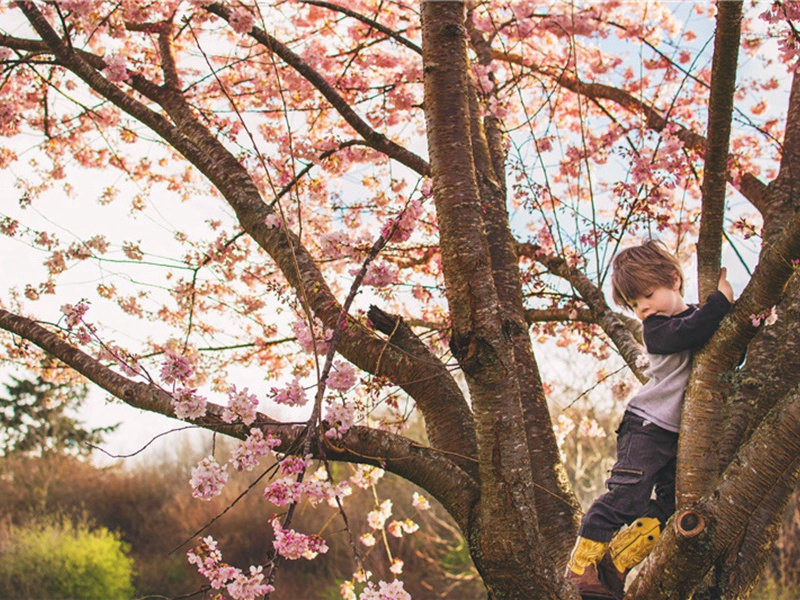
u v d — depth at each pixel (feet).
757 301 7.50
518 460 7.63
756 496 6.89
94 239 14.35
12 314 9.95
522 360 10.27
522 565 7.50
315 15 16.38
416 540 50.26
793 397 7.03
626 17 18.01
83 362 9.38
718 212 9.25
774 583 35.42
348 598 12.71
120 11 13.56
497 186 11.43
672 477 8.17
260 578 7.57
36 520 65.16
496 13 16.55
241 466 7.92
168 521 66.08
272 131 16.37
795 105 11.62
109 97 11.95
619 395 15.94
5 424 76.48
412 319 14.66
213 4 11.94
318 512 52.95
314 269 9.84
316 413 7.85
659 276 8.71
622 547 7.94
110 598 55.57
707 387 7.79
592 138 16.02
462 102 8.54
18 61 12.29
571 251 13.71
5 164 17.02
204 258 15.26
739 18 8.56
